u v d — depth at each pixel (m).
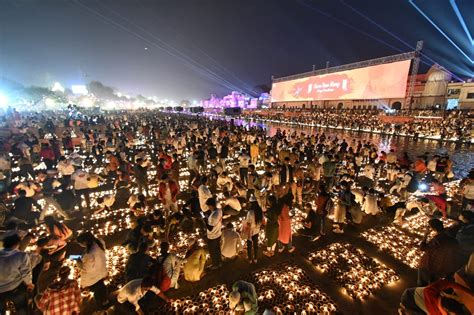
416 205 7.83
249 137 17.53
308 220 6.66
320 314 4.47
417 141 25.27
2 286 3.52
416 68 34.16
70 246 6.35
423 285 4.21
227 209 6.63
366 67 40.56
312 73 52.56
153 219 6.02
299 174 8.89
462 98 41.69
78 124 25.36
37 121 30.11
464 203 7.74
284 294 4.88
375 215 7.98
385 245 6.43
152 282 3.95
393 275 5.39
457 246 4.05
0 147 13.95
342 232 7.08
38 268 4.12
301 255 6.09
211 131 21.39
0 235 4.63
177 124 30.22
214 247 5.33
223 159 12.08
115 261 5.81
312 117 45.47
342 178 9.62
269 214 5.66
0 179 8.94
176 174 9.37
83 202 9.14
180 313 4.45
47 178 7.71
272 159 12.56
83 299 4.66
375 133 32.31
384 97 37.97
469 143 23.31
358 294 4.83
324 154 10.99
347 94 44.38
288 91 60.69
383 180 11.95
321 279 5.30
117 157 10.72
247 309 3.74
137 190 10.32
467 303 3.01
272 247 5.92
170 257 4.45
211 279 5.22
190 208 6.38
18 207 6.71
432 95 45.28
